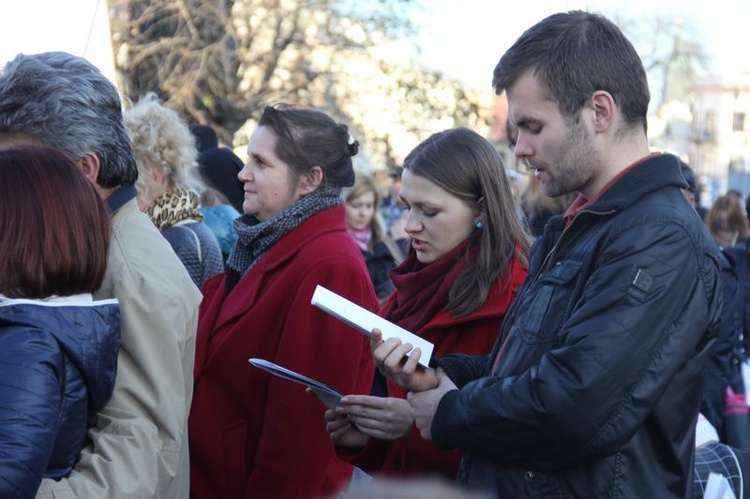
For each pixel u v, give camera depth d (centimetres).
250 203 349
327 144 346
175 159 401
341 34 1694
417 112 1675
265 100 1631
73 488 217
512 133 364
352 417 281
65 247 218
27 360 205
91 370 218
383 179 1541
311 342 319
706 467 316
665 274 214
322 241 334
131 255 248
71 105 251
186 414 261
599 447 212
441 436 232
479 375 266
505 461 225
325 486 346
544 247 253
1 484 192
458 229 319
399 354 249
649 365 212
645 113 236
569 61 229
